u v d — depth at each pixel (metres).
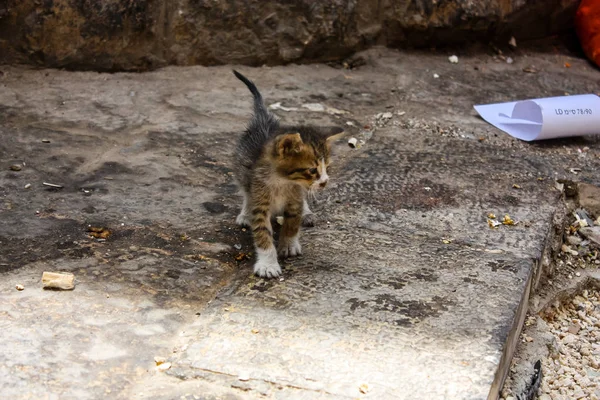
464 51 2.74
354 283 1.93
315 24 2.60
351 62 2.65
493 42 2.78
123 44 2.51
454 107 2.46
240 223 2.06
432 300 1.91
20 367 1.79
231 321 1.87
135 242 2.01
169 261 1.97
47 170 2.17
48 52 2.49
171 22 2.53
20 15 2.46
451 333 1.85
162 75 2.53
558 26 2.85
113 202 2.10
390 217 2.09
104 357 1.82
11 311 1.86
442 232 2.05
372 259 1.98
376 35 2.68
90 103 2.39
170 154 2.23
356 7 2.64
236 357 1.82
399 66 2.62
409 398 1.77
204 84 2.50
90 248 1.99
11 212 2.05
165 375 1.80
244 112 2.39
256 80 2.53
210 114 2.38
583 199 2.21
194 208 2.10
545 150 2.32
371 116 2.40
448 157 2.27
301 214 1.98
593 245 2.15
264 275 1.94
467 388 1.78
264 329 1.86
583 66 2.72
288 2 2.57
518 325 1.93
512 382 1.91
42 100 2.39
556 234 2.12
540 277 2.06
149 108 2.39
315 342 1.84
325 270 1.96
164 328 1.86
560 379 1.96
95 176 2.16
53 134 2.27
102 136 2.28
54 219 2.04
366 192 2.15
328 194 2.13
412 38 2.70
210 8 2.54
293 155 1.93
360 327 1.86
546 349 1.98
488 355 1.83
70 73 2.50
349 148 2.28
